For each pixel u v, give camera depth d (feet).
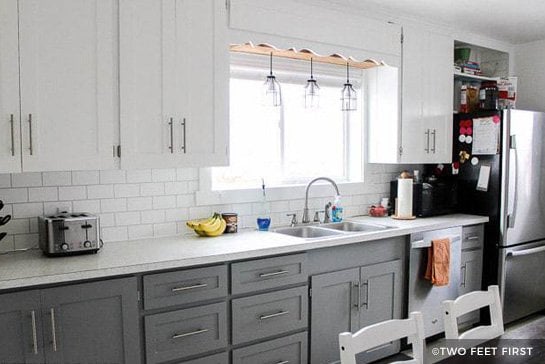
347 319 9.61
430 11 11.37
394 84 11.69
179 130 8.21
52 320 6.43
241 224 10.49
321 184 11.93
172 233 9.57
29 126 6.89
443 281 10.89
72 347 6.61
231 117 10.75
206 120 8.51
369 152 12.57
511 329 12.28
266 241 8.90
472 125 12.65
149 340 7.20
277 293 8.49
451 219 11.94
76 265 6.91
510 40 14.35
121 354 6.98
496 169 12.16
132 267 6.97
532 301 12.98
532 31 13.28
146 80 7.86
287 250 8.53
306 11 9.70
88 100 7.36
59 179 8.32
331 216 11.56
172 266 7.30
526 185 12.41
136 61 7.75
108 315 6.86
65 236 7.39
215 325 7.82
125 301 6.97
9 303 6.16
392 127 11.85
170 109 8.10
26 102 6.86
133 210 9.09
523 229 12.46
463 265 11.89
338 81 12.12
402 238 10.59
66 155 7.21
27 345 6.31
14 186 7.93
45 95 7.01
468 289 12.07
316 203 11.73
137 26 7.73
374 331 5.06
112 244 8.59
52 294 6.42
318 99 11.09
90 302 6.71
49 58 7.02
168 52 8.04
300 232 10.89
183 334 7.49
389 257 10.37
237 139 10.88
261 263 8.29
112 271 6.82
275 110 11.43
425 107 12.21
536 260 12.98
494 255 12.26
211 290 7.75
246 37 8.93
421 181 12.86
